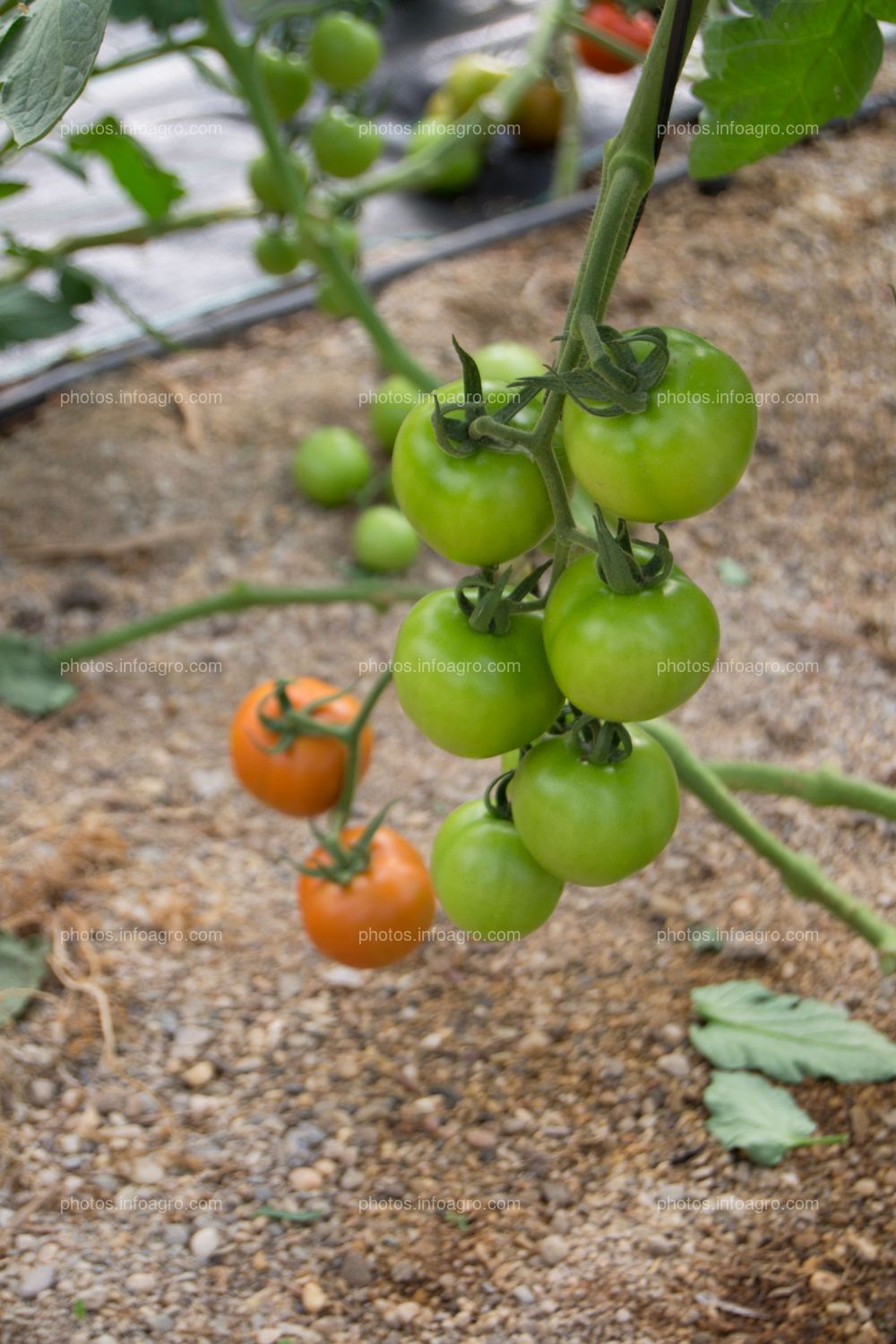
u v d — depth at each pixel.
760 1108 1.29
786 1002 1.34
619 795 1.09
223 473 1.97
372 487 1.89
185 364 2.17
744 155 1.21
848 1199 1.26
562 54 2.36
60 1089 1.34
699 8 1.03
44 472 1.94
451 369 2.08
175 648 1.72
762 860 1.44
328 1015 1.38
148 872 1.46
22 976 1.39
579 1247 1.25
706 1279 1.23
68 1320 1.23
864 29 1.15
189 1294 1.24
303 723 1.27
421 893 1.27
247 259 2.47
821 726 1.53
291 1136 1.31
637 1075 1.33
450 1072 1.34
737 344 1.97
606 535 1.04
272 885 1.46
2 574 1.79
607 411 1.01
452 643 1.08
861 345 1.94
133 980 1.39
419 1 3.17
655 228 2.21
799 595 1.70
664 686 1.05
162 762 1.55
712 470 1.02
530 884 1.15
